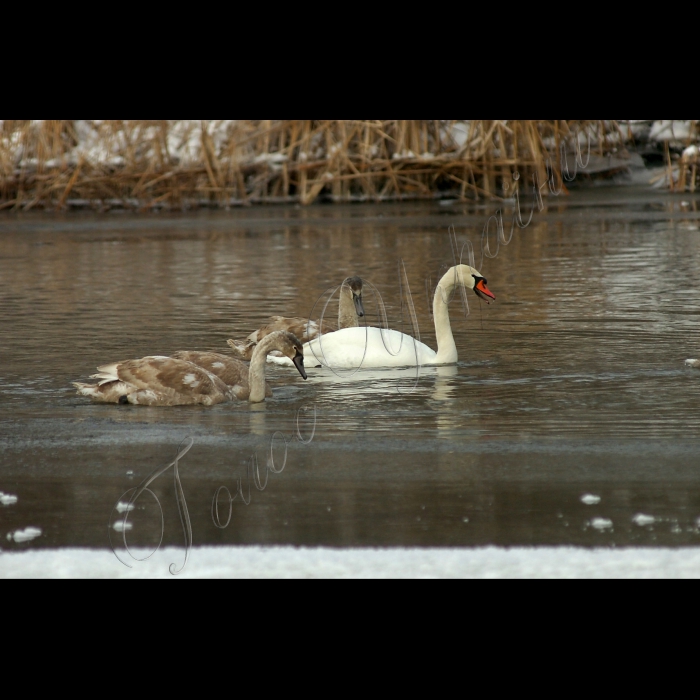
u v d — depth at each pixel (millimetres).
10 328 19828
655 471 11117
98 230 38844
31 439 12609
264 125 46594
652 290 23281
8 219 43031
